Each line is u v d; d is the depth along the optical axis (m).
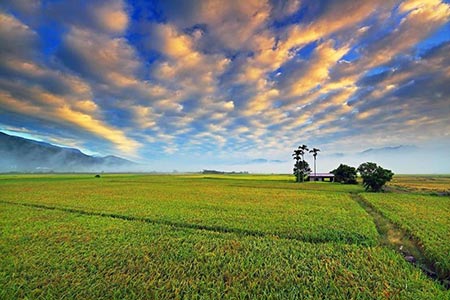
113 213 26.20
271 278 11.24
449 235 17.42
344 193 48.94
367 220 22.67
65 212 27.28
